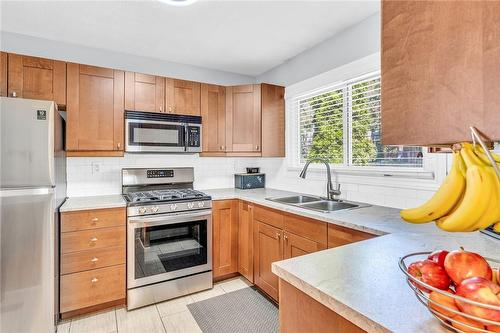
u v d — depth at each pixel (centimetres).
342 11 209
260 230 245
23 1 191
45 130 180
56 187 196
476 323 51
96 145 242
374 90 222
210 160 333
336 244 171
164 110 273
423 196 188
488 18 52
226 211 275
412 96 64
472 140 54
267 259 235
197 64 318
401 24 67
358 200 234
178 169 305
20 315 175
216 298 243
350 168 243
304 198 268
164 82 274
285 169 316
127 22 221
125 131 253
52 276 183
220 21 221
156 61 300
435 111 60
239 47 272
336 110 258
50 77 225
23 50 241
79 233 210
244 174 331
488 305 49
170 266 241
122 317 213
